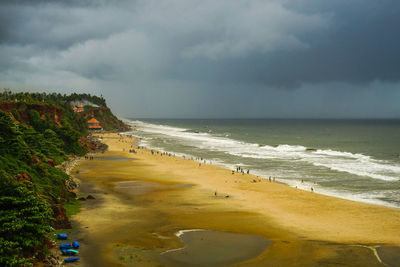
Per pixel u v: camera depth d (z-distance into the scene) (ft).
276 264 94.07
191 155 397.80
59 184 172.35
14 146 169.27
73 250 94.79
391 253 102.63
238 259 97.25
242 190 204.13
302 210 158.10
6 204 92.89
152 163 321.32
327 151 436.35
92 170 268.00
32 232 90.07
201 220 138.72
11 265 76.79
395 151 452.35
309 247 107.65
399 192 203.21
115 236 113.39
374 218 144.87
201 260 95.81
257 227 130.21
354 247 107.76
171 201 173.99
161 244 107.86
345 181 237.86
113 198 176.65
